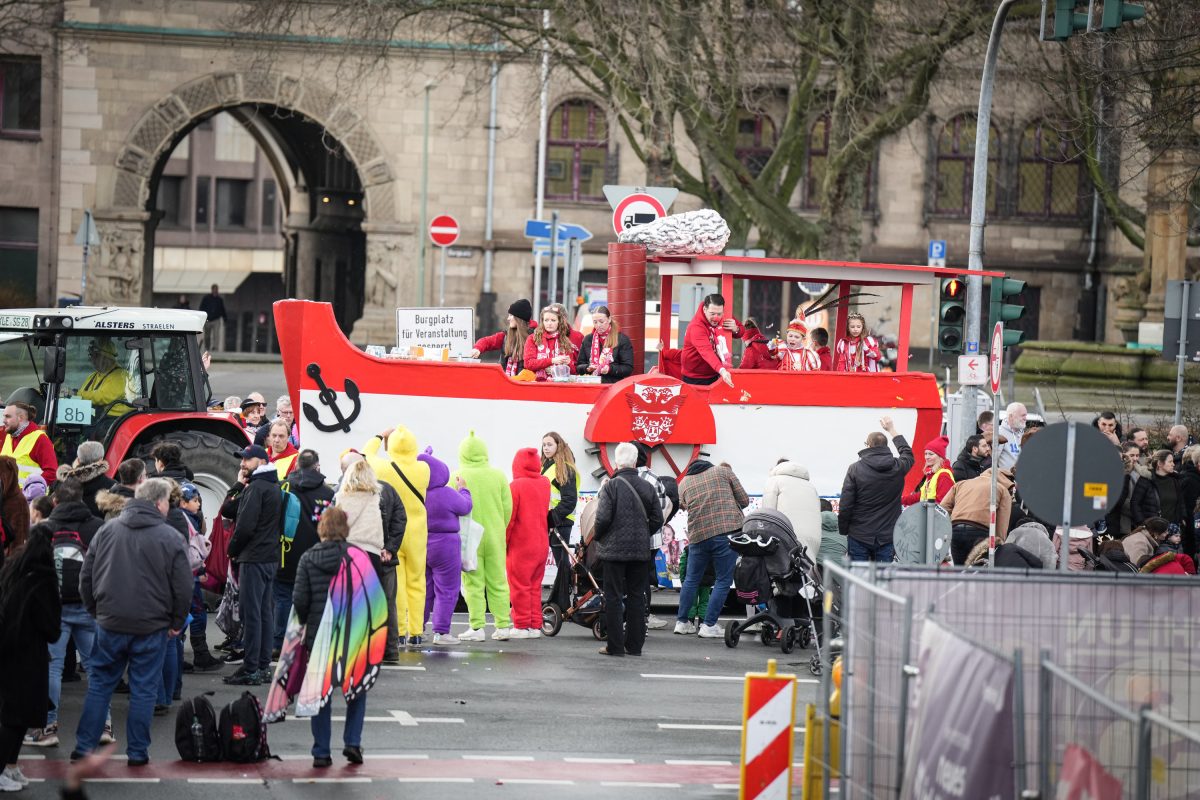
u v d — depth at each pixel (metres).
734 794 22.67
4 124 101.19
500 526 34.75
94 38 100.81
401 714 27.14
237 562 29.05
